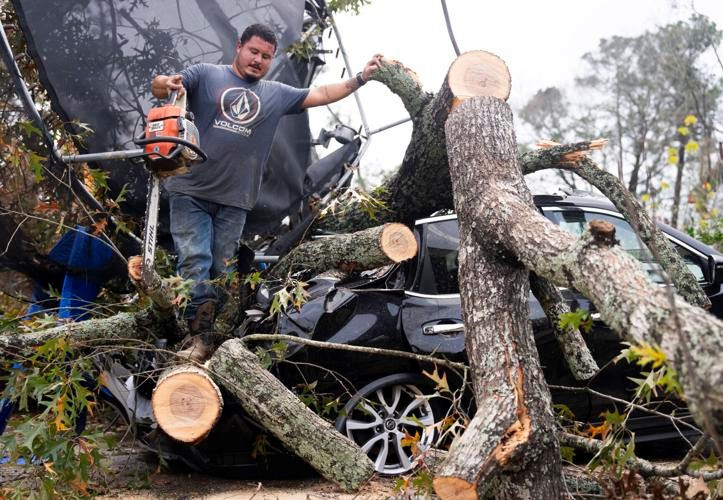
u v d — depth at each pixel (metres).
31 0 4.87
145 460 5.52
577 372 4.58
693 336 2.52
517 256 3.73
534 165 5.29
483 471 3.27
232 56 5.54
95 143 5.07
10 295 5.41
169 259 5.30
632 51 24.81
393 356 4.87
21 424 4.06
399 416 4.91
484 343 3.81
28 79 5.20
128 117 5.15
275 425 4.22
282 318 4.85
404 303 5.00
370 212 5.35
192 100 4.97
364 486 4.20
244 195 4.98
